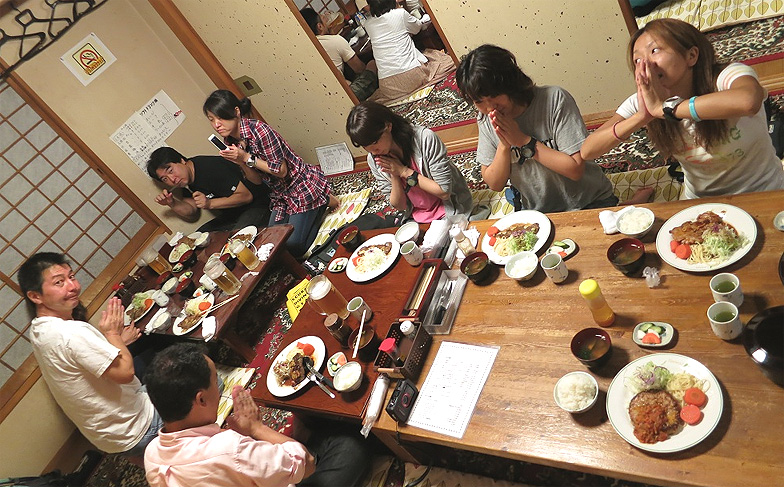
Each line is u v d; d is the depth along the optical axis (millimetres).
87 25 4703
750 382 1457
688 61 1836
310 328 2783
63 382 2945
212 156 4969
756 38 3543
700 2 3883
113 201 4949
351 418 2236
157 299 4070
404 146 3107
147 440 3217
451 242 2619
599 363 1706
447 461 2500
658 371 1568
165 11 5016
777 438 1325
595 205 2832
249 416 2260
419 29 5652
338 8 7176
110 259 4906
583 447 1571
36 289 2914
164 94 5258
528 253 2219
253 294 4574
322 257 4266
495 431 1749
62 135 4609
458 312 2232
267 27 4852
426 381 2059
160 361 2023
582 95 3947
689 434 1434
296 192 4559
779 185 2068
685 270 1801
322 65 4887
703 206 1939
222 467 1930
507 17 3779
